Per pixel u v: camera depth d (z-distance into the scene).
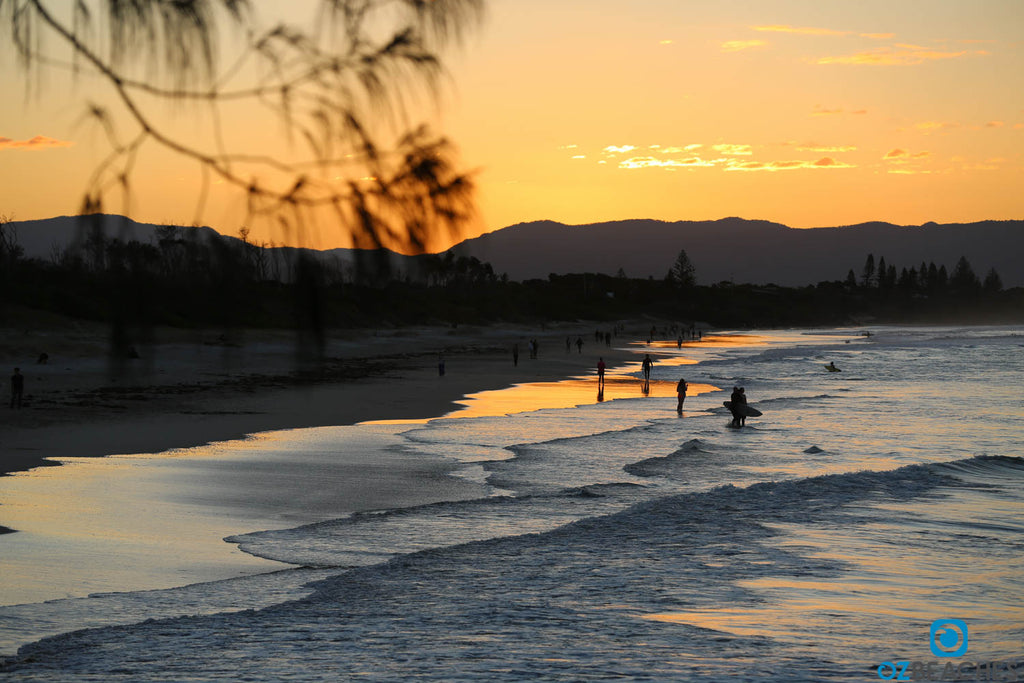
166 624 11.52
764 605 12.08
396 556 16.84
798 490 22.86
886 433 39.50
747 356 120.81
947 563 15.06
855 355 126.44
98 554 16.59
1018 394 61.97
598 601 12.34
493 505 22.36
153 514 20.33
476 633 10.48
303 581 14.89
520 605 12.12
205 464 27.67
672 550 16.05
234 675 8.74
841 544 16.62
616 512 20.88
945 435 39.06
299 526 19.62
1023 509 20.64
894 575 14.11
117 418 38.06
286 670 8.88
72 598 13.58
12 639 11.22
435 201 2.18
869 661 9.30
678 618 11.27
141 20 2.11
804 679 8.48
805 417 46.00
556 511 21.66
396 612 11.84
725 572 14.23
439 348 115.69
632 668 8.76
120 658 9.57
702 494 22.28
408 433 36.56
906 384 72.00
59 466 26.58
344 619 11.52
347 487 24.58
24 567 15.50
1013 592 13.04
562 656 9.32
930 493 22.67
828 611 11.78
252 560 16.53
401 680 8.43
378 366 84.81
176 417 39.38
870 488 23.23
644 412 46.81
